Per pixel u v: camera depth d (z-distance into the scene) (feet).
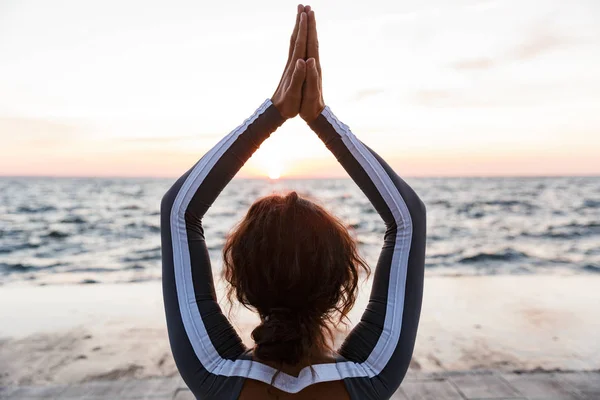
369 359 2.77
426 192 190.08
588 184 246.68
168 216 2.96
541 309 22.03
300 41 2.92
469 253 70.49
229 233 2.93
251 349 2.85
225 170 2.97
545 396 11.35
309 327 2.59
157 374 13.33
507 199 157.89
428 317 20.56
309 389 2.59
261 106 3.06
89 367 13.89
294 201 2.76
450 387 11.87
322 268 2.57
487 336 17.66
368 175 3.01
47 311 20.99
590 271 57.41
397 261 2.94
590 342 17.01
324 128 3.04
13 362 14.33
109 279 52.70
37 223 103.91
